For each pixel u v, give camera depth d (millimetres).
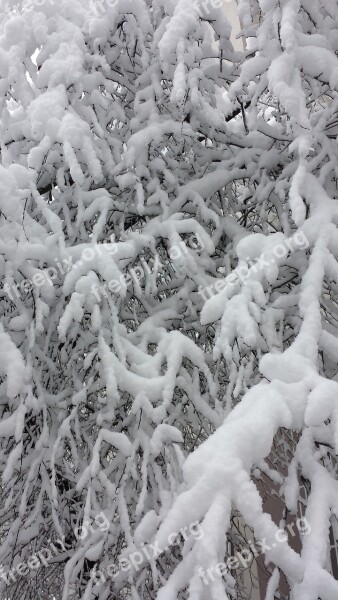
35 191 2980
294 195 2713
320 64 2773
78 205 3508
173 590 1698
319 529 1922
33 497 3598
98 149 3234
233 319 2506
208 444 1831
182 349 3131
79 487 2764
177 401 3711
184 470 1797
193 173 4230
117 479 3242
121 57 3855
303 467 2186
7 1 3580
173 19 3096
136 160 3580
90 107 3299
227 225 3891
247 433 1836
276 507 5078
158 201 3699
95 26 3336
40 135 3029
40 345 3479
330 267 2637
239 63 3744
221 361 3748
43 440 3170
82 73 3281
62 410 3406
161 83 3945
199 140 4520
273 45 2943
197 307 3682
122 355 3025
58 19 3412
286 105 2688
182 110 3260
